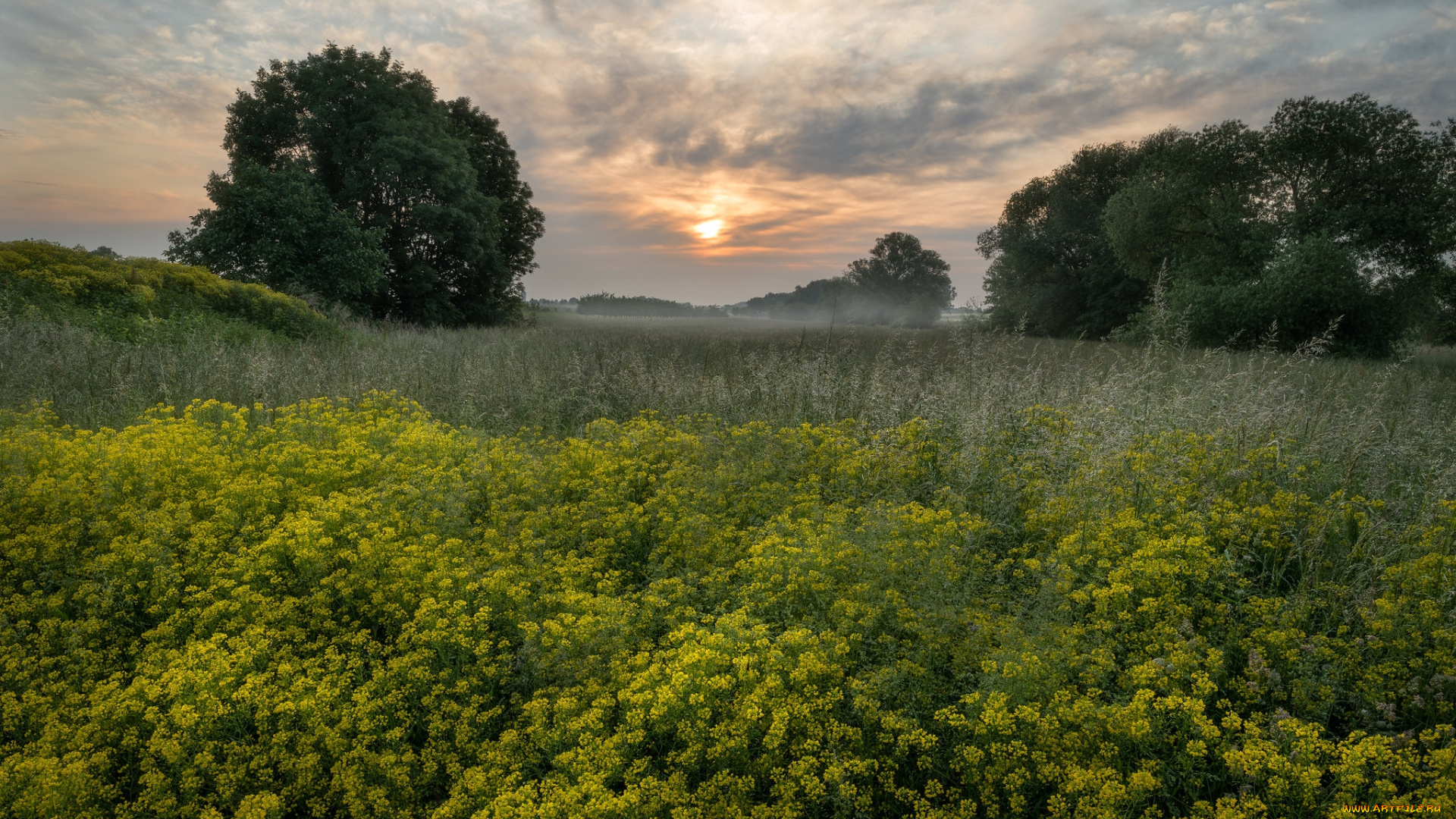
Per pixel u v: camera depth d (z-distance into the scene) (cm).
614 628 385
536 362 1270
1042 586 430
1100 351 1355
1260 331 2308
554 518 566
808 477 671
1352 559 449
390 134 2952
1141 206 2878
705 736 319
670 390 986
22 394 827
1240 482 566
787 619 411
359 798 307
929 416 752
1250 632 388
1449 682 334
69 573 466
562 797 273
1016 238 4497
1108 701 361
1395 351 2308
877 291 8981
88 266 1462
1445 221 2480
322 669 380
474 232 3216
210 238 2250
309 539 467
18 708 341
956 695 358
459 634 381
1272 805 285
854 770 299
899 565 427
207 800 312
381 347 1524
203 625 406
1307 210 2653
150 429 703
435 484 581
